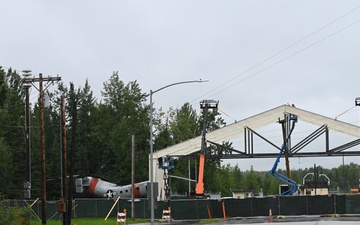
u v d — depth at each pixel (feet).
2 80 169.07
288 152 217.36
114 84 345.51
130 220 191.11
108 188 249.34
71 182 139.54
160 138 345.72
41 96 165.17
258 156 219.61
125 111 342.03
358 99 217.77
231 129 221.46
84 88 336.29
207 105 216.95
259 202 192.54
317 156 217.56
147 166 317.83
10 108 298.76
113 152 314.96
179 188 357.20
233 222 168.25
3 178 257.14
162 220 188.85
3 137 266.16
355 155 215.72
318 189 267.39
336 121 217.77
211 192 379.55
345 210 183.73
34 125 306.96
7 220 124.67
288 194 215.72
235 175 609.83
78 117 328.08
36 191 284.20
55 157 295.89
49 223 173.99
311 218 174.91
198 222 176.45
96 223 176.55
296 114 219.20
